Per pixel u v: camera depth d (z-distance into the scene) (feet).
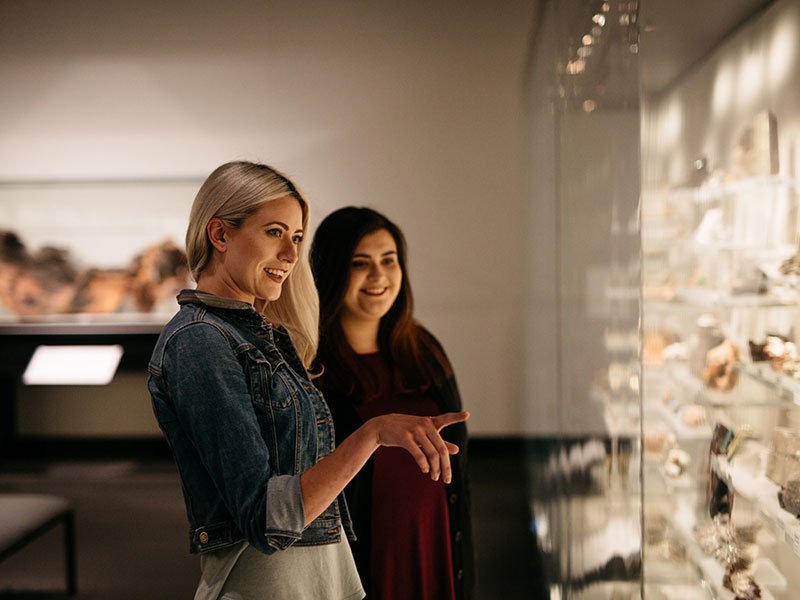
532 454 13.14
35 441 18.17
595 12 5.91
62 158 17.78
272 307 4.63
